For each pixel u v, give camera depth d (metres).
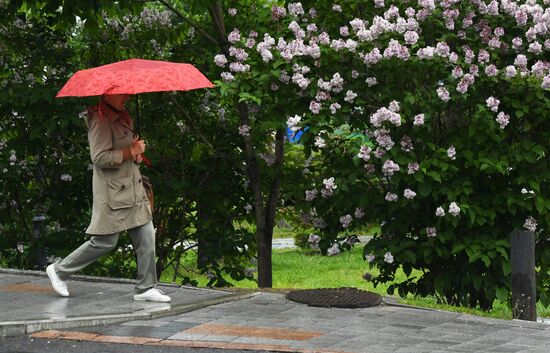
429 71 12.87
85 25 14.35
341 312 10.07
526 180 12.81
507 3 12.87
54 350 8.21
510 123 13.08
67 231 15.44
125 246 15.84
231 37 13.70
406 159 12.40
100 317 9.23
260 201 15.36
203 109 15.91
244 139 15.94
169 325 9.20
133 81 8.98
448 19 12.71
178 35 15.90
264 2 14.59
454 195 12.46
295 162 15.80
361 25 12.72
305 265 28.14
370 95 13.05
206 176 15.93
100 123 9.57
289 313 9.95
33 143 15.39
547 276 13.86
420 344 8.45
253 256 16.39
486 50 12.94
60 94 9.25
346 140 13.57
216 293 11.12
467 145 12.86
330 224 14.43
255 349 8.16
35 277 12.08
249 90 13.49
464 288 13.34
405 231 13.15
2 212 16.39
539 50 12.70
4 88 14.55
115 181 9.83
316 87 13.02
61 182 15.95
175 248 16.62
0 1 14.71
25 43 15.42
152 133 16.05
